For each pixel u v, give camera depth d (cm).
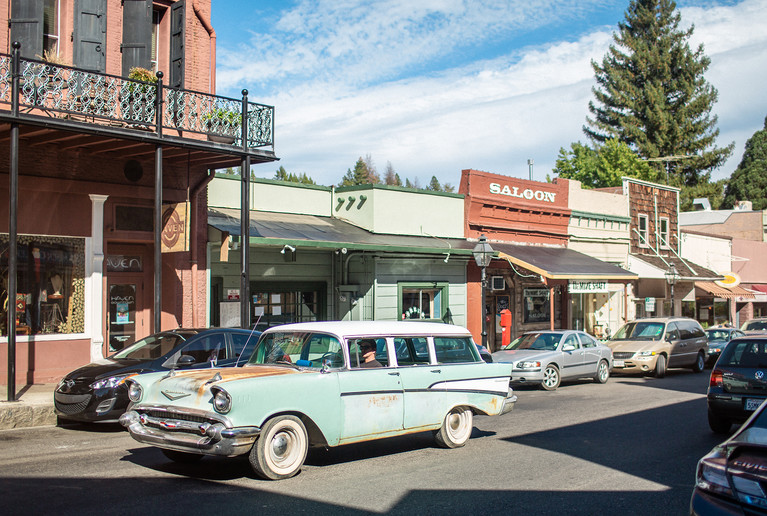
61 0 1453
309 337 841
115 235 1521
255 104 1512
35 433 1027
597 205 3075
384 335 866
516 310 2616
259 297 1883
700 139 5862
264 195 1995
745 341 1078
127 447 920
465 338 970
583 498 696
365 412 812
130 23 1490
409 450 926
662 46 5881
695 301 3750
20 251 1398
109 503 644
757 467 445
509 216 2578
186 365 1055
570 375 1781
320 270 2027
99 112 1278
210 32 1716
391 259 2070
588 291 2553
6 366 1366
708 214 5053
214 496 673
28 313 1403
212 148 1405
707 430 1102
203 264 1677
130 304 1596
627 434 1063
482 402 952
